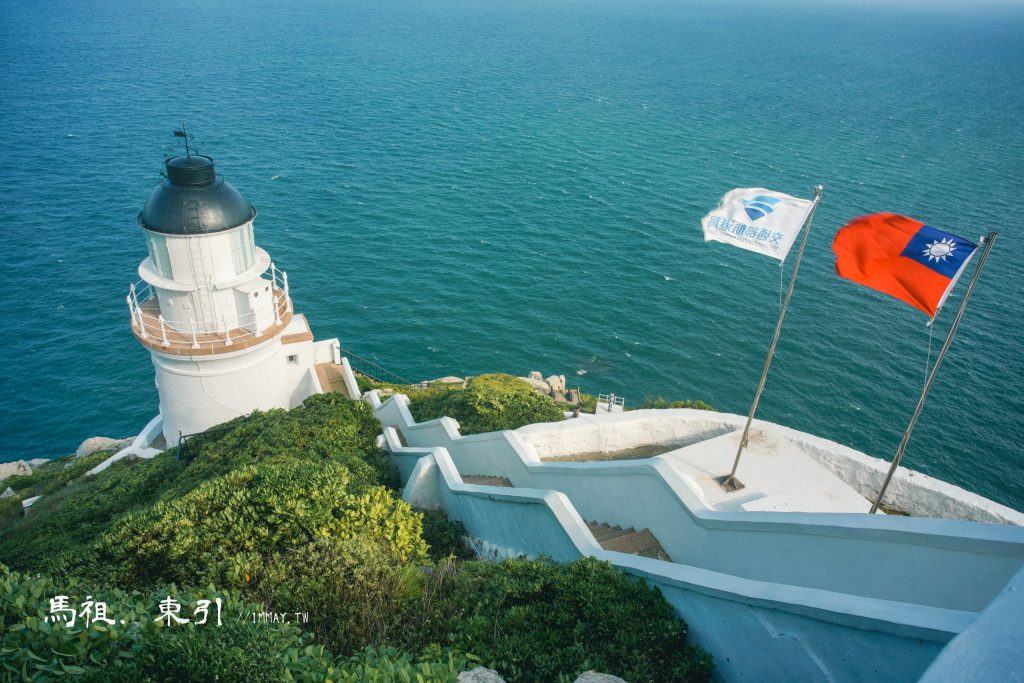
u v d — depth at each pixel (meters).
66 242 63.31
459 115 114.44
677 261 65.62
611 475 13.16
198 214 23.95
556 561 11.84
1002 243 68.75
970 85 183.75
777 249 11.86
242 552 11.27
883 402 47.12
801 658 7.67
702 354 52.41
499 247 67.06
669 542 11.91
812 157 98.38
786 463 13.70
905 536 8.11
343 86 131.88
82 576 10.93
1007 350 52.03
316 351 32.66
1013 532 7.35
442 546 15.33
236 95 119.19
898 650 6.66
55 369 48.44
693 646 9.11
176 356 25.34
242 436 21.23
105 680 6.27
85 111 103.31
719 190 83.56
